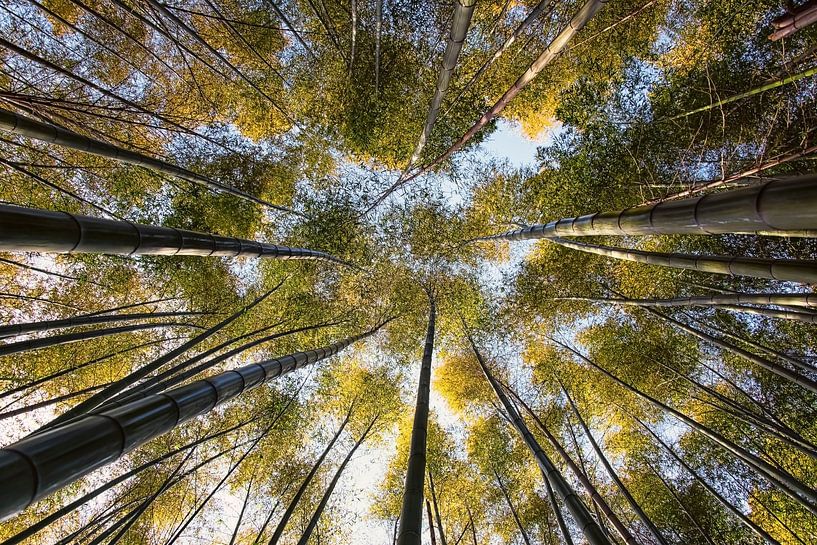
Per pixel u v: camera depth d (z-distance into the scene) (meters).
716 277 7.45
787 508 7.27
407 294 10.17
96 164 7.08
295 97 8.77
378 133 8.42
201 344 8.88
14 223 1.92
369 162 9.20
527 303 9.23
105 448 1.89
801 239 6.17
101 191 7.57
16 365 6.76
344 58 7.28
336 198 9.05
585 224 3.79
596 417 9.75
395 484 10.06
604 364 8.75
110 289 7.89
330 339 10.17
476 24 8.00
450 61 3.94
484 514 9.79
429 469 9.90
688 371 8.15
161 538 7.67
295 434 9.55
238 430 8.73
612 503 9.02
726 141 5.98
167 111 7.58
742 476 7.75
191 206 8.36
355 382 10.76
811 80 5.50
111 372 7.80
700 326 7.92
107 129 6.73
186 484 7.87
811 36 5.40
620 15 7.03
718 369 8.35
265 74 8.66
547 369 9.73
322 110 8.67
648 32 7.36
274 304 9.71
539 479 10.06
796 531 7.29
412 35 7.88
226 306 8.91
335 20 7.74
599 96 7.29
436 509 8.26
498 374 10.36
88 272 7.71
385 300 10.33
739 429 7.58
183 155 8.02
